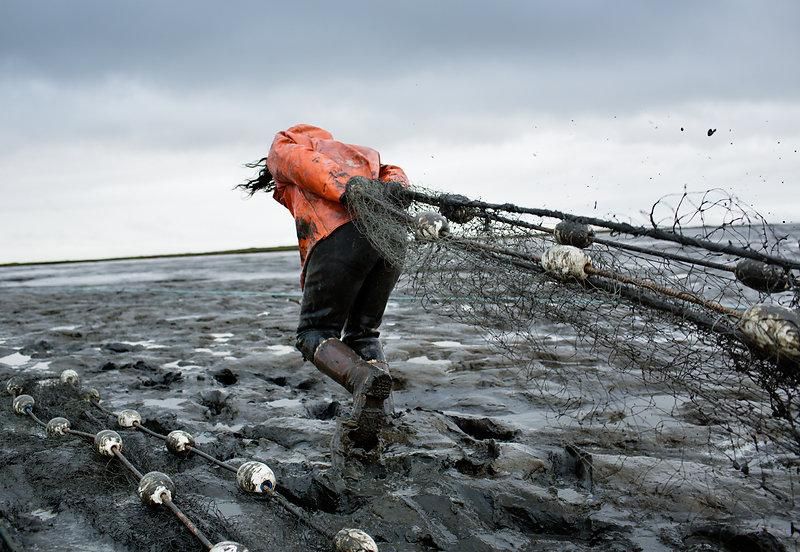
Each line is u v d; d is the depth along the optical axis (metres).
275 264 39.97
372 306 5.37
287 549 3.64
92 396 6.82
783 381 3.34
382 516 3.94
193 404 7.00
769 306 3.10
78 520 4.17
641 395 6.44
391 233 4.61
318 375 8.31
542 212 4.27
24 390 7.02
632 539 3.76
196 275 31.56
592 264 3.87
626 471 4.53
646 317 3.85
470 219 4.66
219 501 4.31
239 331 12.45
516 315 4.47
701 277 4.21
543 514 4.03
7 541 3.42
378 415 4.61
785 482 4.39
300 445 5.46
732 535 3.73
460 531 3.90
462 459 4.63
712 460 4.82
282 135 5.32
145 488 4.11
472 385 7.35
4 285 30.08
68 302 19.56
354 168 5.13
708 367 3.95
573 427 5.63
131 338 12.06
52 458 5.07
